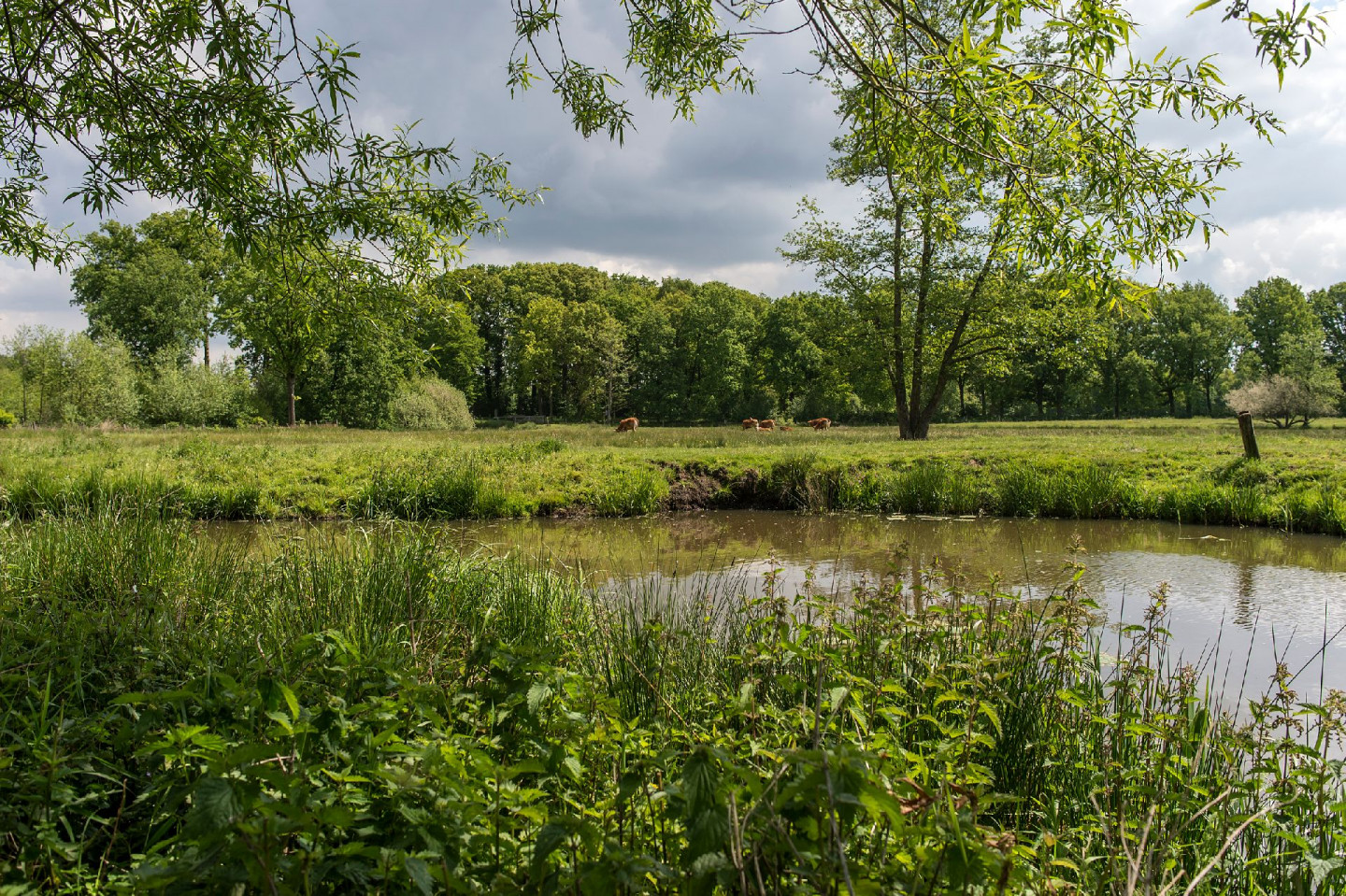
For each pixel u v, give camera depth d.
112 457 17.06
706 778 1.61
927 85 4.26
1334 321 73.50
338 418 46.44
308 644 2.64
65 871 2.16
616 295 82.94
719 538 12.82
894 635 4.06
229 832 1.53
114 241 53.78
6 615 4.32
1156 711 3.88
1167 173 4.35
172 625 4.34
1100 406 75.31
